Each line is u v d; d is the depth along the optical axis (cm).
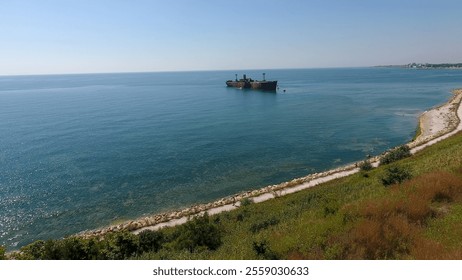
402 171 2397
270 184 4531
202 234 1920
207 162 5575
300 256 1183
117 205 4000
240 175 4928
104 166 5441
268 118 9875
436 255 1039
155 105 13438
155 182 4716
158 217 3456
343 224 1380
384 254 1124
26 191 4441
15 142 7119
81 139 7381
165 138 7381
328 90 18925
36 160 5794
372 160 4953
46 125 9169
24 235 3384
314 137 7200
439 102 11956
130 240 1991
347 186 3030
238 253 1370
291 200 3016
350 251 1150
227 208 3481
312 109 11456
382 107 11331
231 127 8575
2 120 10112
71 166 5456
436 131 6800
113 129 8500
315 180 4122
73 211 3869
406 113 9875
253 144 6700
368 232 1194
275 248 1319
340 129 7962
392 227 1265
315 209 2038
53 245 1883
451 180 1738
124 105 13612
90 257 1828
